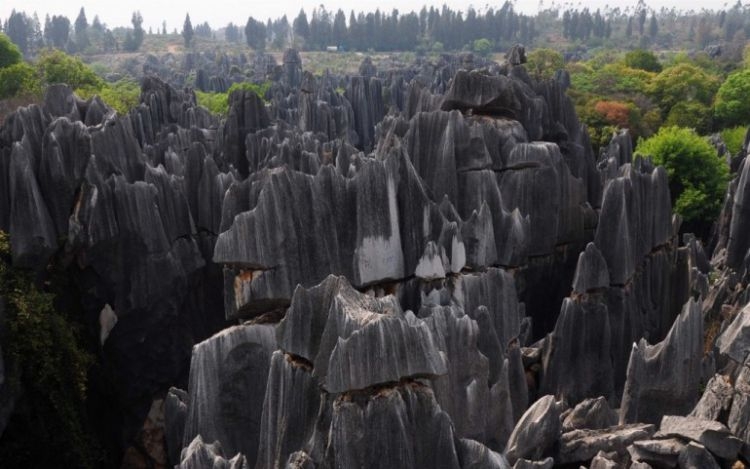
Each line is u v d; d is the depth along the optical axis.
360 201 25.91
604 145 79.94
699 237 60.78
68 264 29.77
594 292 30.36
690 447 17.34
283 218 24.50
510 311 28.83
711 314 35.50
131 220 29.75
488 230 28.77
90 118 38.38
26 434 27.11
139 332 30.89
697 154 58.00
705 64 148.75
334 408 14.84
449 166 34.41
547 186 37.22
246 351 23.12
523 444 19.50
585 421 22.72
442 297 26.56
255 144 48.47
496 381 25.50
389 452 14.74
